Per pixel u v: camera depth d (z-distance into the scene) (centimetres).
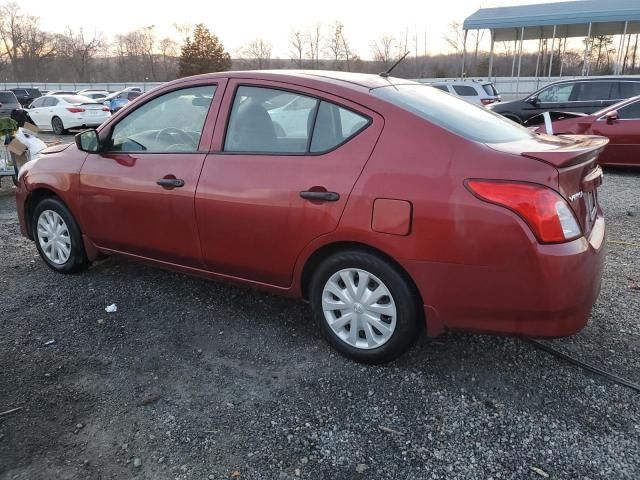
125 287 418
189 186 342
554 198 250
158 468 234
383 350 296
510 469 232
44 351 325
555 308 255
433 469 233
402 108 288
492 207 252
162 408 273
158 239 367
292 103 317
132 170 373
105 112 1903
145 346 331
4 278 439
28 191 443
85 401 278
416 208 267
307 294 329
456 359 314
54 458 238
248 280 340
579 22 2209
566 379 294
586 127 975
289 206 303
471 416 265
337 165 292
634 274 445
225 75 349
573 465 234
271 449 245
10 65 7894
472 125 300
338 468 234
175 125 365
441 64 4875
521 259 251
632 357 315
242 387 290
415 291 284
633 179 908
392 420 263
